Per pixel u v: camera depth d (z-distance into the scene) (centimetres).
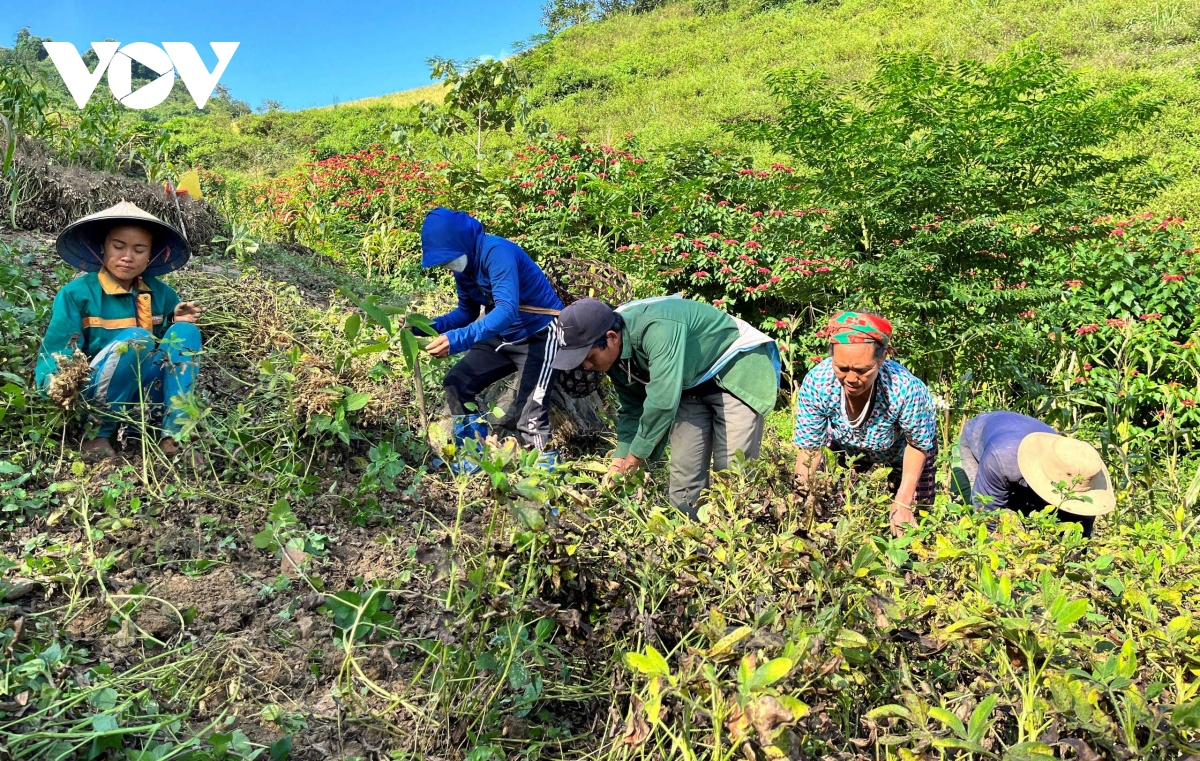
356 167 998
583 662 204
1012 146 631
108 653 198
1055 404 545
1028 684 146
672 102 2227
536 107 2498
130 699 177
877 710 147
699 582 189
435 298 528
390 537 266
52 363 265
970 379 547
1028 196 641
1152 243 679
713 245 793
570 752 187
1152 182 661
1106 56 1794
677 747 158
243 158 2406
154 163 600
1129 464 419
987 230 590
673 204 844
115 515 236
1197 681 154
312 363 298
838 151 662
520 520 168
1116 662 140
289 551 242
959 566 200
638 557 200
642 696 166
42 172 455
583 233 858
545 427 349
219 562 238
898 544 202
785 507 210
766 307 788
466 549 214
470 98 957
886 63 658
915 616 174
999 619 149
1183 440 545
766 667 125
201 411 260
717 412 302
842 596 172
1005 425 333
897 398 283
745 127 694
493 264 331
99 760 167
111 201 464
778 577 185
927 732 143
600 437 422
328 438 304
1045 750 129
